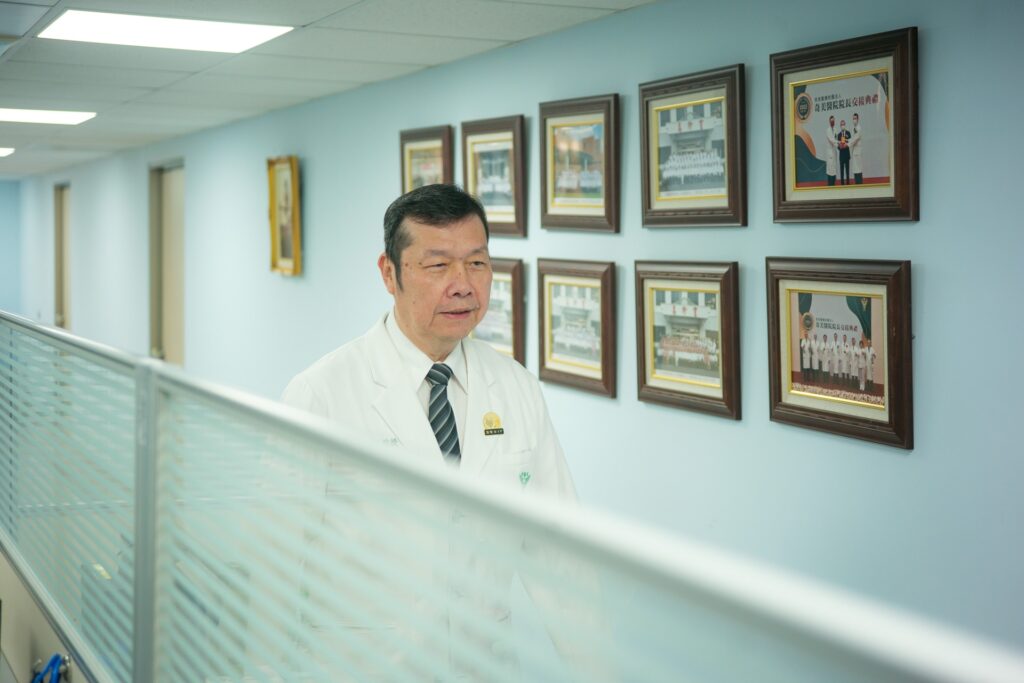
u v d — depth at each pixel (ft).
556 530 1.85
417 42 10.78
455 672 2.31
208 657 3.60
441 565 2.28
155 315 24.08
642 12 9.07
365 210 14.29
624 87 9.35
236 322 19.39
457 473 2.18
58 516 5.66
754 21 7.94
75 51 11.21
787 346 7.70
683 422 8.89
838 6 7.21
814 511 7.63
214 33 10.28
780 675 1.44
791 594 1.40
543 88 10.48
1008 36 6.06
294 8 9.16
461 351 4.67
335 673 2.81
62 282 32.45
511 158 10.91
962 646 1.20
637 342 9.24
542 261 10.51
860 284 7.06
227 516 3.40
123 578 4.46
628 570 1.68
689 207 8.59
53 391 5.74
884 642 1.25
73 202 30.48
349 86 14.12
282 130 16.78
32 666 6.91
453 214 4.24
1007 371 6.18
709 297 8.43
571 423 10.38
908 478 6.86
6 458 7.16
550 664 2.01
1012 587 6.21
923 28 6.59
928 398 6.69
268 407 2.99
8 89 14.12
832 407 7.34
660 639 1.67
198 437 3.62
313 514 2.84
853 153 7.07
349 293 14.92
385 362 4.50
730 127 8.08
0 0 8.77
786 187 7.65
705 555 1.57
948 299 6.53
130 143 23.03
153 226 23.75
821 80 7.29
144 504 4.07
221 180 19.56
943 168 6.52
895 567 6.98
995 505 6.29
